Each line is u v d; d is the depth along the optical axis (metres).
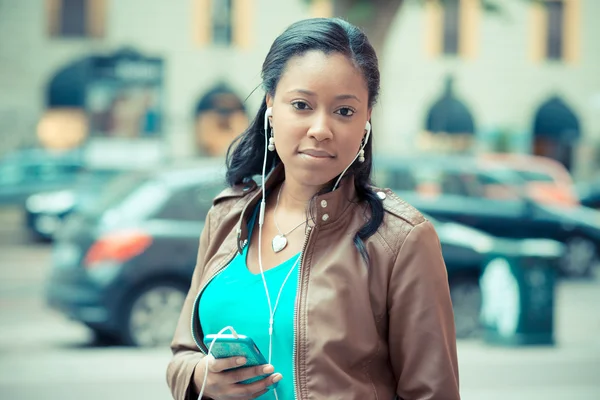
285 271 1.97
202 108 22.33
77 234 7.86
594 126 24.16
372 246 1.92
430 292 1.88
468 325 8.76
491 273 8.41
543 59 23.88
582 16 23.97
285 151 1.91
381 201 1.98
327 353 1.85
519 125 23.77
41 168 18.25
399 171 10.30
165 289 7.84
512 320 8.37
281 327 1.91
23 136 21.39
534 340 8.38
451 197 10.52
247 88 22.50
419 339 1.87
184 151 22.17
